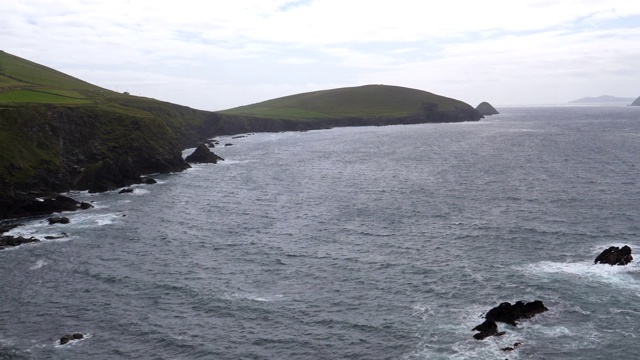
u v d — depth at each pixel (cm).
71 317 4759
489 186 10012
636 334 4091
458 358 3866
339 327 4441
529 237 6550
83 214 8488
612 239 6338
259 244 6744
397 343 4134
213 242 6875
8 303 5062
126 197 9762
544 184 9956
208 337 4353
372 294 5072
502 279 5228
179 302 5022
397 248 6406
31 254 6469
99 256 6381
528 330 4194
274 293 5181
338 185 10794
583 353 3866
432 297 4931
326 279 5500
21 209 8456
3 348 4228
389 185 10581
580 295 4772
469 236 6738
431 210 8231
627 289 4862
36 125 10769
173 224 7812
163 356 4088
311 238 6950
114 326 4575
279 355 4053
